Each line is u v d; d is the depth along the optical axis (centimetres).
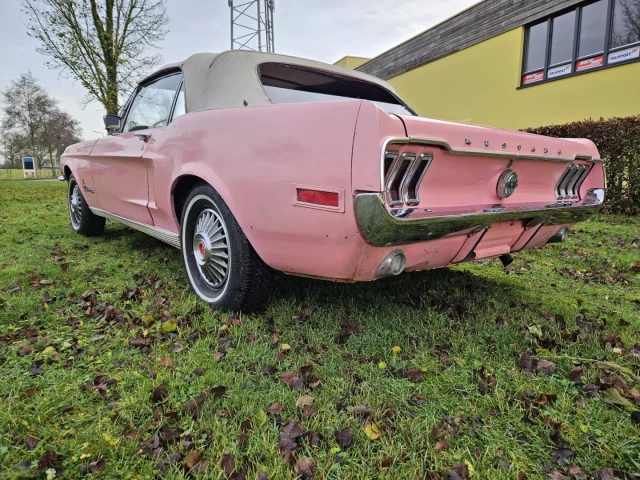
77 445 138
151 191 292
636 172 636
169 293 275
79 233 470
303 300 261
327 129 168
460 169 187
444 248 198
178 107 282
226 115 217
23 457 133
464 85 1197
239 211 207
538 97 993
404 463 133
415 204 173
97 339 210
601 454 139
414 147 164
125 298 266
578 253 417
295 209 180
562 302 277
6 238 448
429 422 152
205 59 274
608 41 843
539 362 191
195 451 135
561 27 939
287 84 270
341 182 162
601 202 264
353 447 140
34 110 3400
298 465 130
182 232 264
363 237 162
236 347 204
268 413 155
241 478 126
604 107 858
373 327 226
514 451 140
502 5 1057
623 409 161
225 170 212
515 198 221
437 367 189
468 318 243
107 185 370
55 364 186
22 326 224
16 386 167
